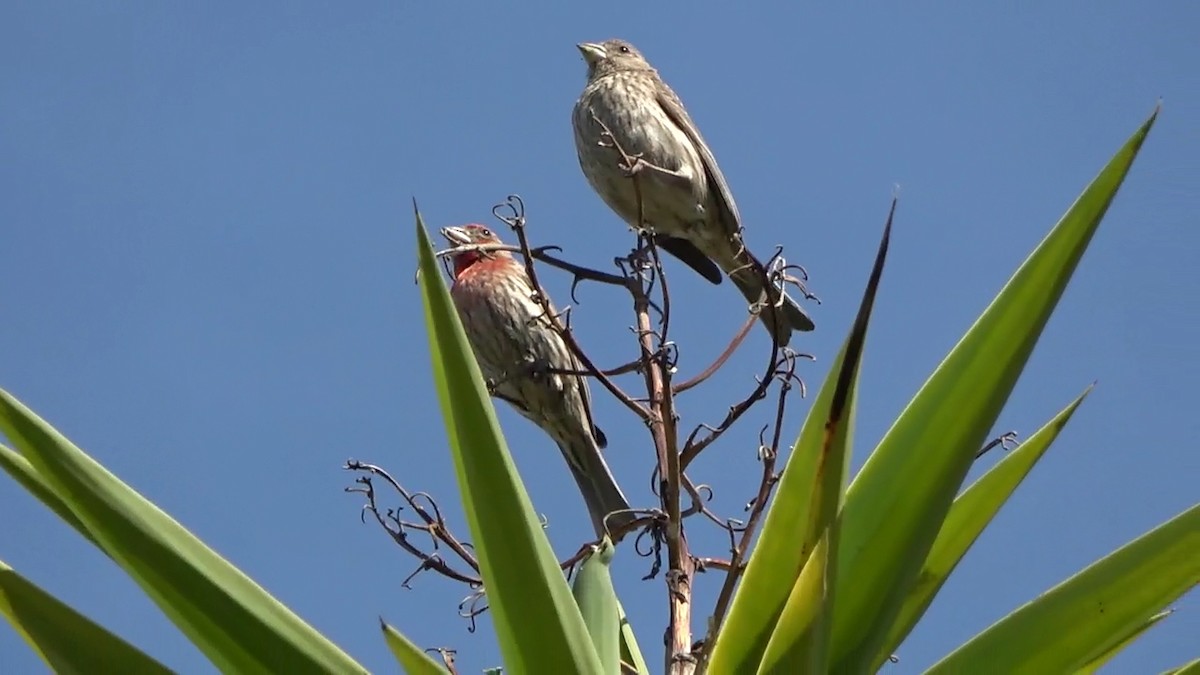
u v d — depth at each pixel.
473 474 5.73
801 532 5.84
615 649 7.80
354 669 5.94
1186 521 6.46
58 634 6.03
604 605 7.91
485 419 5.68
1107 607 6.44
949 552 6.62
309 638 5.96
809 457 5.78
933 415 6.02
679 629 7.56
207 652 5.99
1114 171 5.84
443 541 8.83
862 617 5.97
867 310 5.36
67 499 5.93
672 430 7.83
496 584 5.84
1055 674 6.46
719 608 7.27
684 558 7.83
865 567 5.98
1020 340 5.96
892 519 6.00
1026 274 5.96
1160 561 6.44
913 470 6.01
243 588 5.96
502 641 5.93
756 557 5.91
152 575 5.92
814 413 5.77
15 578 6.03
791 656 5.60
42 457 5.89
